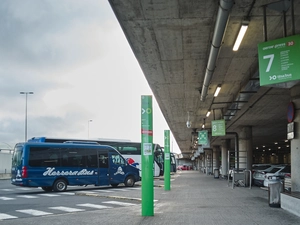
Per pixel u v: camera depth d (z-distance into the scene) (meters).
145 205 11.83
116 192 22.42
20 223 10.82
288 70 10.31
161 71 17.08
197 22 11.43
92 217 11.80
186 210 13.07
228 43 13.48
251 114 29.72
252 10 10.65
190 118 32.16
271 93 21.81
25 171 22.41
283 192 13.41
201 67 16.44
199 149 52.84
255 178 26.34
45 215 12.58
